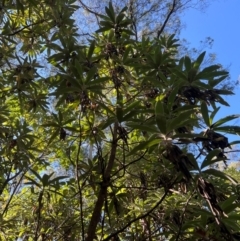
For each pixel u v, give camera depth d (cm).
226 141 192
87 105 228
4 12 294
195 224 206
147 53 286
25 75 303
